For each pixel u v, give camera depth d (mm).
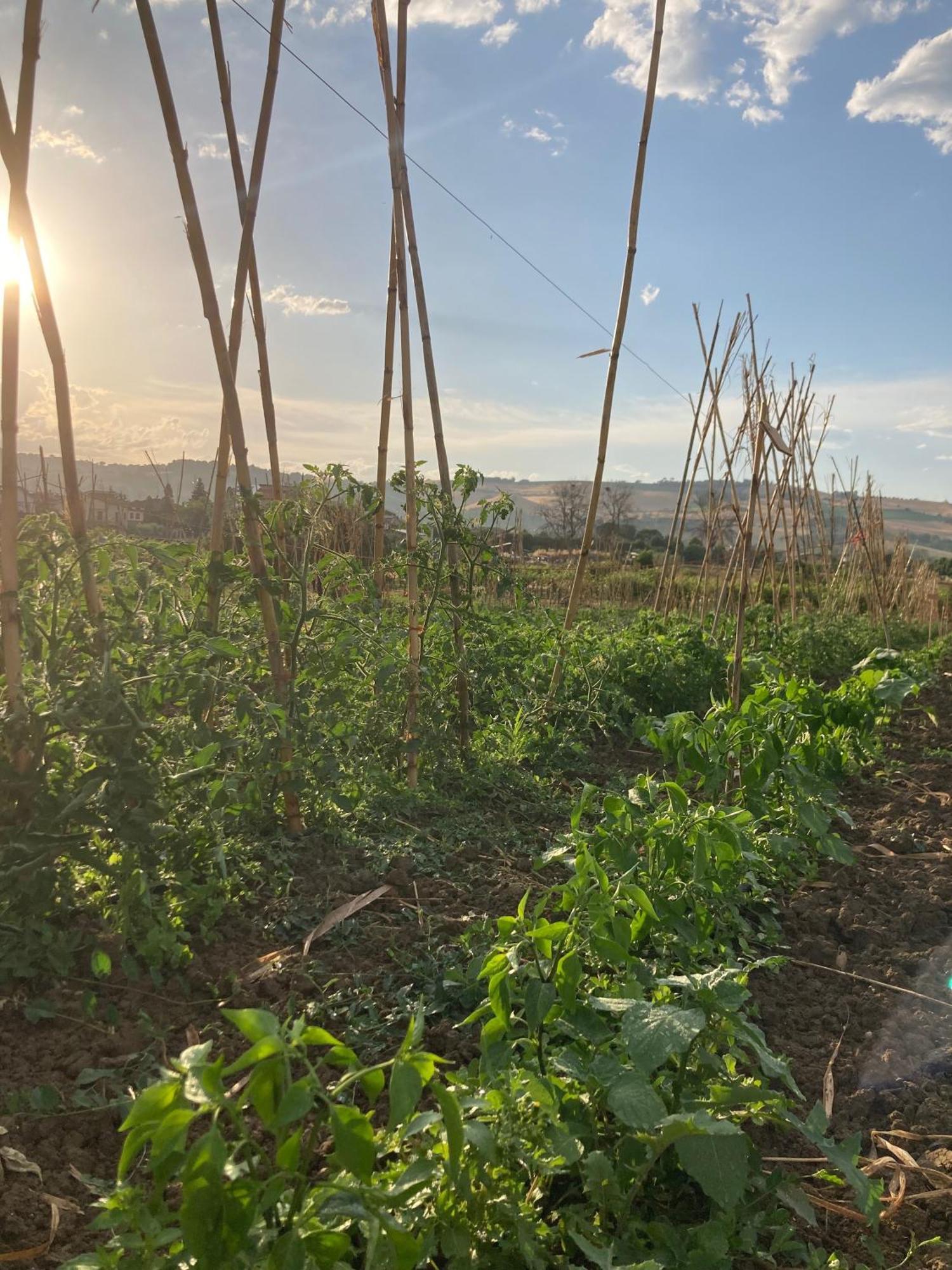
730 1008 2152
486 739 5484
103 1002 2785
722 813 3074
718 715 4578
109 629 3209
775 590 10711
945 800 5324
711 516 11133
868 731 5809
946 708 8000
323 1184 1450
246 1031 1377
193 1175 1347
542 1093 1825
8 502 2879
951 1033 2943
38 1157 2160
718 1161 1901
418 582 5078
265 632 3969
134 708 2990
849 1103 2596
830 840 4129
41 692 3043
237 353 4164
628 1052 2004
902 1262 2059
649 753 6203
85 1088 2428
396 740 4758
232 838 3682
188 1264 1531
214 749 3178
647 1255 1883
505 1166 1839
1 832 2785
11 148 2873
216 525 4043
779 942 3537
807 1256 2021
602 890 2441
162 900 3156
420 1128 1561
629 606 15258
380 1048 2654
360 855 3916
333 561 4531
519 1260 1793
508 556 5965
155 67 3484
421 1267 1809
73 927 3025
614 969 2812
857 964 3412
